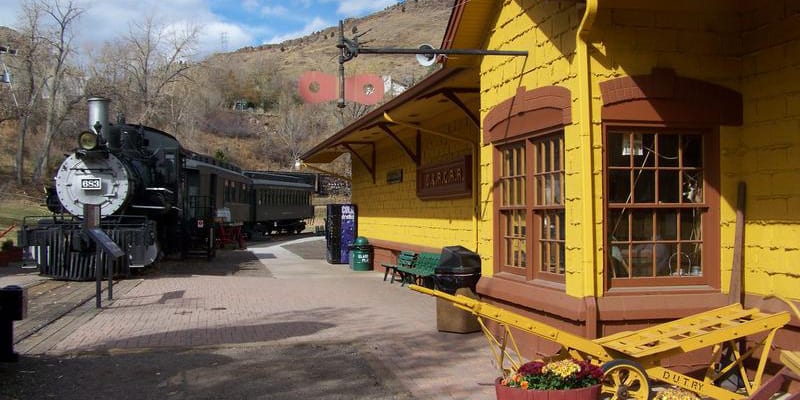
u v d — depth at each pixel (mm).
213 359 7715
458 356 7797
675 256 6793
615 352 5625
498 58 8516
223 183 31297
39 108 53531
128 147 18641
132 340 8664
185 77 58094
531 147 7695
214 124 75438
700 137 6816
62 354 7879
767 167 6371
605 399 5484
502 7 8359
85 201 16656
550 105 7105
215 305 11805
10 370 7156
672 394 5055
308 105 71875
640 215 6754
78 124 55375
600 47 6543
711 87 6645
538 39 7449
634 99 6539
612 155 6676
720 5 6656
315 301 12391
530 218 7684
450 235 13664
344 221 21891
